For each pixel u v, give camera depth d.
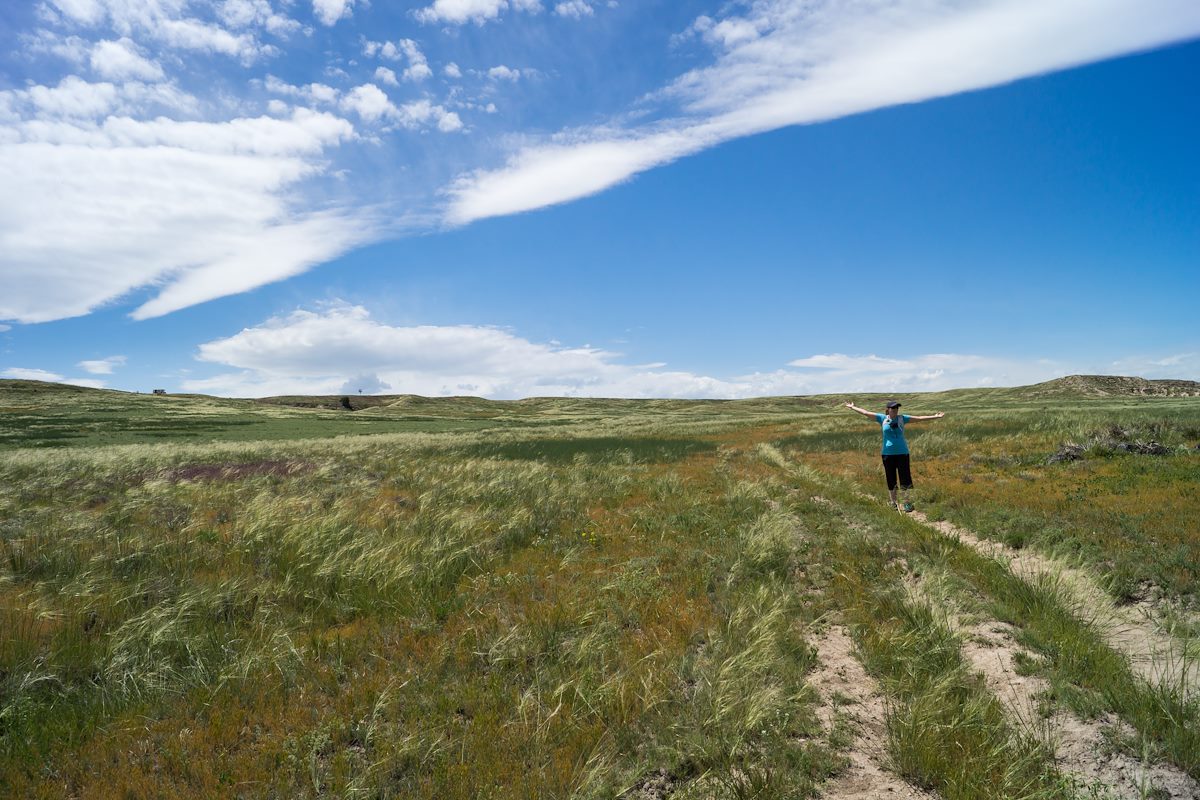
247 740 4.66
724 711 4.54
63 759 4.39
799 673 5.36
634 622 6.69
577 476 17.86
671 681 5.23
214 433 58.59
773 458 22.88
